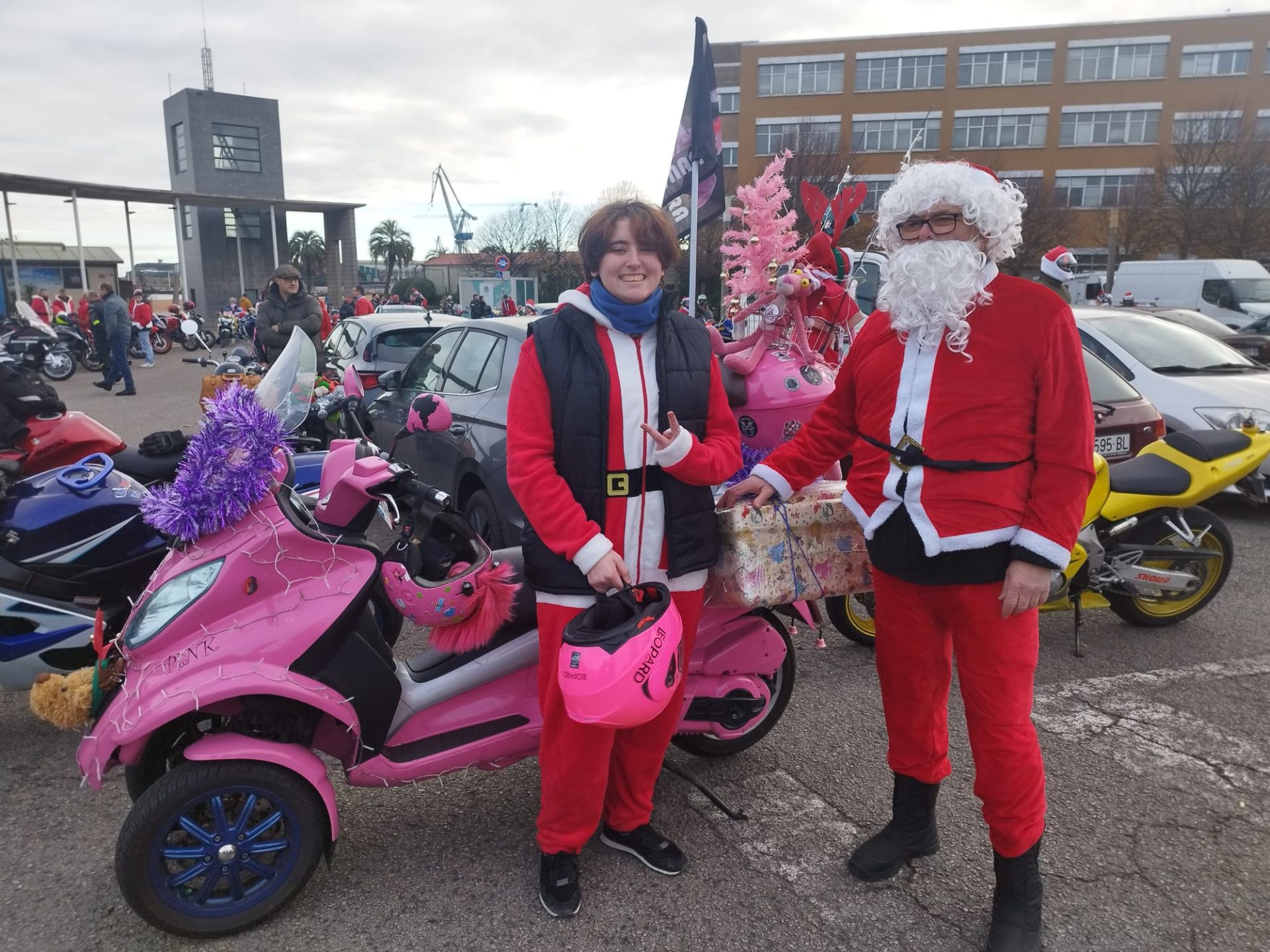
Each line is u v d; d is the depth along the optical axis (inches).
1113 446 225.6
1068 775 125.9
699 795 121.3
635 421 90.1
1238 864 106.0
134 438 399.9
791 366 114.3
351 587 97.0
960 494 82.7
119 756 89.9
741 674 119.8
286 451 100.8
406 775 102.0
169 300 1724.9
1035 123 1681.8
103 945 92.7
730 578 98.4
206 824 95.2
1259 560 225.1
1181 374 279.7
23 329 655.1
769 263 123.1
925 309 81.9
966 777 125.5
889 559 89.3
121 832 89.0
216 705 95.2
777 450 103.8
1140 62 1633.9
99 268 2162.9
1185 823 114.4
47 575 132.0
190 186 1768.0
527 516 89.0
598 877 103.6
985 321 82.1
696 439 91.3
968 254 80.4
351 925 95.5
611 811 105.3
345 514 98.3
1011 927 89.8
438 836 111.2
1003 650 86.0
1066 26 1644.9
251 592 94.0
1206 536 178.7
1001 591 84.1
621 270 87.9
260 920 94.6
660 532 93.0
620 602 90.5
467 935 93.9
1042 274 156.3
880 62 1713.8
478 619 103.3
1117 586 167.8
